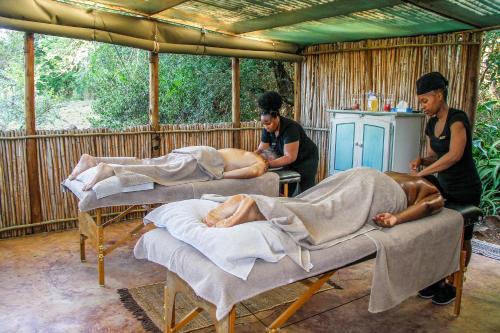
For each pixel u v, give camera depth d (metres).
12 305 2.43
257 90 6.61
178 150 3.30
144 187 2.77
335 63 5.11
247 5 3.37
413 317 2.42
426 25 3.87
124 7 3.55
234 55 4.60
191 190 2.94
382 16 3.55
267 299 2.58
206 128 4.63
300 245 1.77
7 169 3.49
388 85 4.66
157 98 4.22
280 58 5.09
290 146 3.39
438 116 2.60
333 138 4.76
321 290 2.73
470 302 2.61
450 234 2.24
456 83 4.16
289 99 6.89
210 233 1.71
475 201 2.59
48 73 5.97
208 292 1.55
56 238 3.59
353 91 4.97
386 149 4.20
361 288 2.78
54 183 3.74
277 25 4.02
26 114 3.53
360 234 1.98
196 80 6.16
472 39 4.02
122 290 2.66
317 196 2.29
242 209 1.85
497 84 5.62
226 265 1.57
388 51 4.62
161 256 1.87
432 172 2.48
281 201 2.07
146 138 4.21
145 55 6.14
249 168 3.15
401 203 2.19
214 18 3.86
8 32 5.46
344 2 3.12
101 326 2.24
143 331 2.20
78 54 6.18
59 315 2.34
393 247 1.96
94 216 3.97
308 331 2.24
